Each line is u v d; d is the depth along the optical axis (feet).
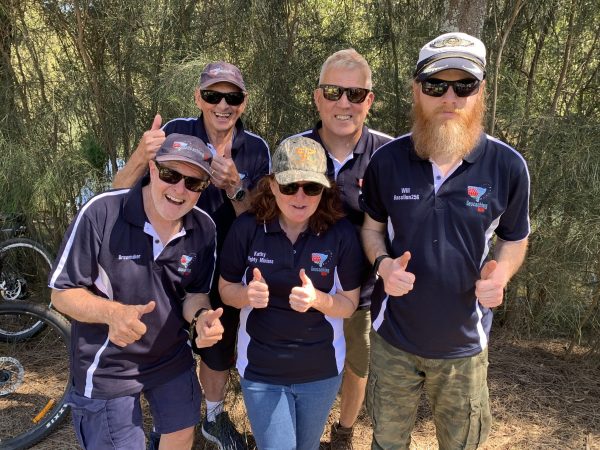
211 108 8.02
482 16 10.12
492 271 6.06
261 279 6.44
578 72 13.02
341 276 7.04
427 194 6.43
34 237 13.23
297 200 6.45
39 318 10.44
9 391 10.90
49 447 9.55
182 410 7.14
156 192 6.32
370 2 13.32
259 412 6.93
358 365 8.75
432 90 6.25
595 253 11.86
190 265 6.88
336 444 9.51
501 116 12.40
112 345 6.57
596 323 12.76
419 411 11.10
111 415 6.66
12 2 12.00
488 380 12.16
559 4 12.46
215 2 12.35
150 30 12.09
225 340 8.34
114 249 6.48
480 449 9.91
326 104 7.80
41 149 12.41
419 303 6.50
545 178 12.09
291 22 12.87
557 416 10.93
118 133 12.76
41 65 12.87
